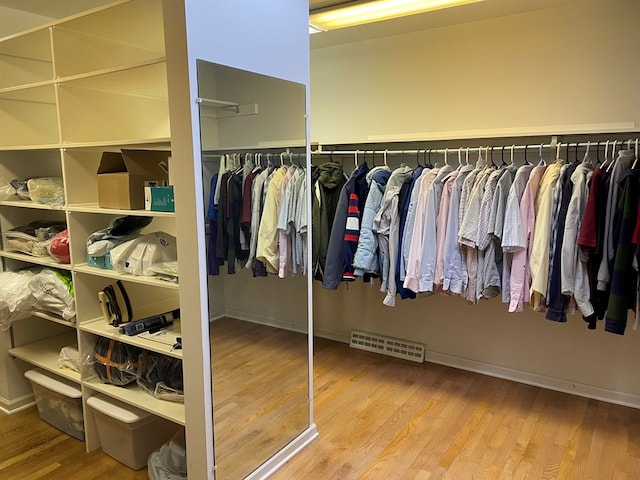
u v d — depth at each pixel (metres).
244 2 1.96
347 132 3.70
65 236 2.49
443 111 3.28
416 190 2.78
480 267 2.60
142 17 2.10
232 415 2.09
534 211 2.47
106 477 2.30
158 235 2.28
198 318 1.89
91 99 2.45
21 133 2.88
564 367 3.04
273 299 2.28
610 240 2.26
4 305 2.61
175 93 1.80
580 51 2.79
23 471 2.34
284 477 2.26
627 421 2.69
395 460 2.37
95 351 2.46
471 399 2.97
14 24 2.93
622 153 2.33
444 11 2.89
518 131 2.69
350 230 2.99
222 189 1.94
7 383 2.89
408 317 3.59
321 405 2.91
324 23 2.92
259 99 2.07
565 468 2.28
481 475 2.24
